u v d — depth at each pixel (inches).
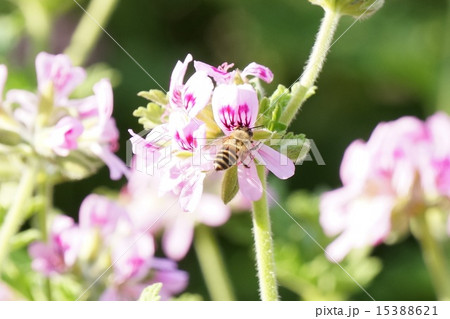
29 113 21.4
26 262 24.4
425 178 23.9
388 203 24.1
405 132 24.1
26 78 31.4
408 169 23.9
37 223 22.9
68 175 21.1
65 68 21.5
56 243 22.7
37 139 21.0
